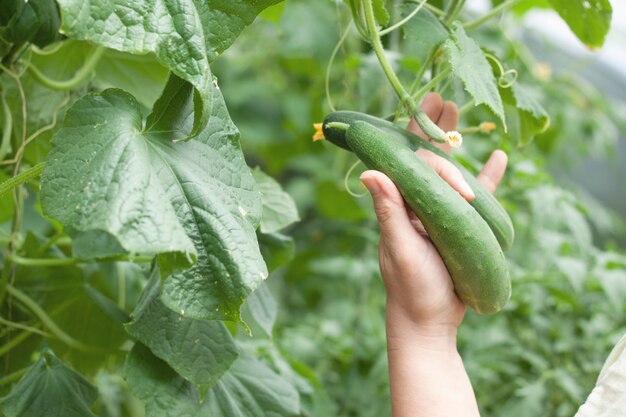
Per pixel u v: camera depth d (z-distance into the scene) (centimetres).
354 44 295
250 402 163
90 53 183
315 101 432
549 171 479
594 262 282
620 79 532
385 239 139
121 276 200
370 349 305
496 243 131
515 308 290
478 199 140
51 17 147
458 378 143
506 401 285
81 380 159
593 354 286
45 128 177
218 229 118
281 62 459
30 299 181
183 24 113
